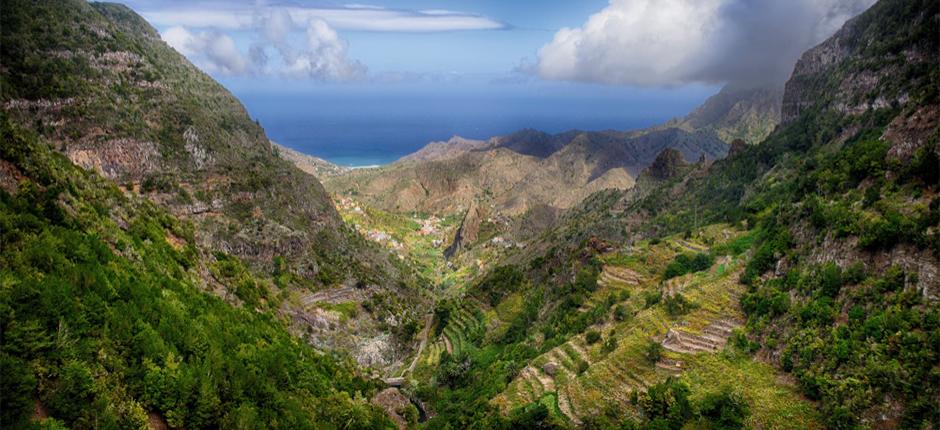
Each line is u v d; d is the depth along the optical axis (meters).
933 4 140.00
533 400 82.94
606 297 115.00
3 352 34.16
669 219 185.50
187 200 138.62
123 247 59.88
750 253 100.00
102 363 40.03
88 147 131.38
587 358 88.62
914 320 52.69
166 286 60.44
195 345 49.28
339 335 129.12
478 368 116.56
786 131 190.88
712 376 69.88
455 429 83.81
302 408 57.81
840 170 81.44
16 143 55.16
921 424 47.62
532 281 155.00
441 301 171.75
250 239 139.88
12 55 130.12
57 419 34.75
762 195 144.88
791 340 65.44
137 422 39.16
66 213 54.94
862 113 143.75
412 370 127.31
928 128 66.00
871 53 159.88
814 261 71.69
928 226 56.72
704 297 88.38
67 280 42.59
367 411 69.31
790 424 57.97
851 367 56.03
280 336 77.62
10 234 43.00
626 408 72.12
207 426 44.91
